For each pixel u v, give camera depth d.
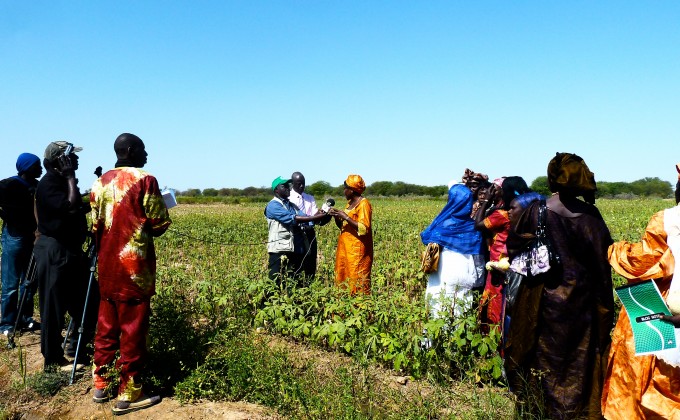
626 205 45.09
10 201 6.30
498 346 4.78
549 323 3.84
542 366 3.89
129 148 4.75
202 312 7.10
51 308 5.16
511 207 4.10
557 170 3.82
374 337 5.13
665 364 3.29
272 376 4.75
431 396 4.55
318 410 4.26
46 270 5.12
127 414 4.53
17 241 6.45
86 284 5.52
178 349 5.37
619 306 6.22
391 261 11.15
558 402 3.82
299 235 7.12
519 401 4.02
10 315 6.53
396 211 36.19
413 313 5.42
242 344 5.27
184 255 13.83
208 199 66.62
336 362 5.33
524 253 3.93
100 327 4.68
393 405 4.44
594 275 3.80
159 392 4.90
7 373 5.30
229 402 4.70
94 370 4.72
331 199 7.11
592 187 3.79
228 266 11.71
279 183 6.97
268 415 4.43
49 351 5.20
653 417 3.35
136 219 4.53
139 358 4.59
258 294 6.59
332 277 9.38
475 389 4.43
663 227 3.29
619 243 3.65
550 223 3.83
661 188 83.38
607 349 3.86
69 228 5.20
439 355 5.09
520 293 3.97
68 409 4.66
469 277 5.62
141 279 4.55
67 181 5.21
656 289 3.19
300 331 5.75
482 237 5.74
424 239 5.79
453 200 5.60
